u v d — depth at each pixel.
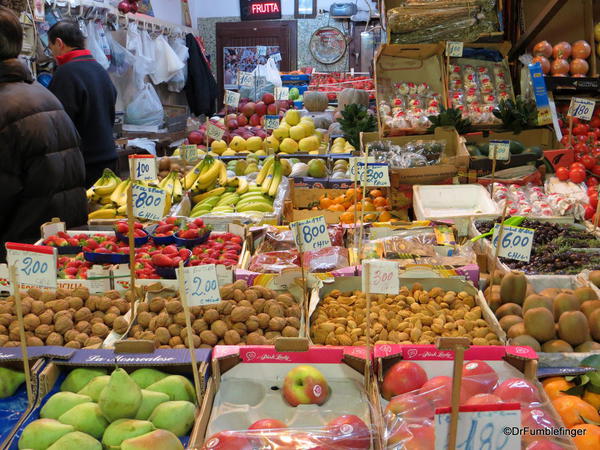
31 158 2.95
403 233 3.09
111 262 2.65
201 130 6.40
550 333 1.97
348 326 2.12
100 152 4.60
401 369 1.64
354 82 8.37
